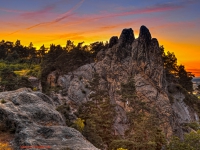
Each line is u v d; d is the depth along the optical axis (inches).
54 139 856.3
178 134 3019.2
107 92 3356.3
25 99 1208.8
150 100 3216.0
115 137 2455.7
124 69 3671.3
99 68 3796.8
